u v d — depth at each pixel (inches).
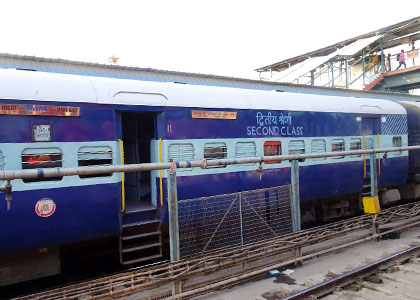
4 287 221.0
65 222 202.7
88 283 148.0
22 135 189.9
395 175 377.1
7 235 187.8
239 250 182.7
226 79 492.4
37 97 195.0
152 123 260.2
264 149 282.4
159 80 428.1
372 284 180.4
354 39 906.1
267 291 173.3
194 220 212.5
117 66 412.5
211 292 172.4
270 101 290.8
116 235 221.8
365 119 355.3
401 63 920.3
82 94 209.6
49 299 142.2
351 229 231.1
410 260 211.6
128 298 165.6
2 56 354.6
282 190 227.0
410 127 405.7
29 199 191.2
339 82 979.9
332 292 174.7
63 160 201.5
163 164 155.3
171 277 157.8
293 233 207.6
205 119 253.3
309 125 310.5
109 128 217.3
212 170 253.4
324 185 318.0
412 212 269.7
